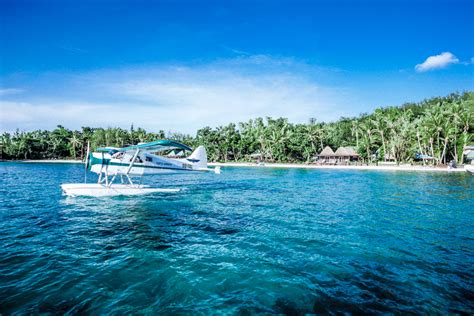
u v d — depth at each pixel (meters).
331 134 77.25
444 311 4.55
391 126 57.25
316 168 53.19
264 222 10.33
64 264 6.21
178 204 13.84
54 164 62.97
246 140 74.31
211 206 13.42
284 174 37.16
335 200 15.58
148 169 17.38
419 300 4.88
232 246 7.59
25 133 86.56
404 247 7.59
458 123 50.53
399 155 59.59
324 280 5.61
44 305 4.56
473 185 23.06
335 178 30.53
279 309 4.57
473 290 5.25
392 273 5.96
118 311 4.44
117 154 16.12
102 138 84.12
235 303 4.73
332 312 4.50
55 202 13.81
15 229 8.97
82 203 13.62
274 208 13.08
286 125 72.06
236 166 61.06
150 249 7.27
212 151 75.94
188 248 7.39
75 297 4.83
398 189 20.64
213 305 4.67
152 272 5.88
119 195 16.03
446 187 21.75
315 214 11.80
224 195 17.19
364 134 63.84
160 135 86.81
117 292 5.03
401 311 4.54
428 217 11.27
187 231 9.02
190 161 20.02
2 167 48.97
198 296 4.95
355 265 6.36
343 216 11.42
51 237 8.16
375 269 6.16
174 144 14.66
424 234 8.83
